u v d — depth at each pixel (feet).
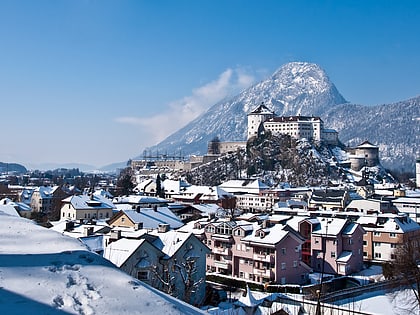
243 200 542.57
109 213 339.16
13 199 510.58
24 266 32.37
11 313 24.95
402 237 238.89
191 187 527.81
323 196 426.51
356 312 131.95
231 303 152.25
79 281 31.22
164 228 174.19
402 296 164.86
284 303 137.59
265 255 192.65
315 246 225.15
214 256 213.05
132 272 134.10
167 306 30.09
